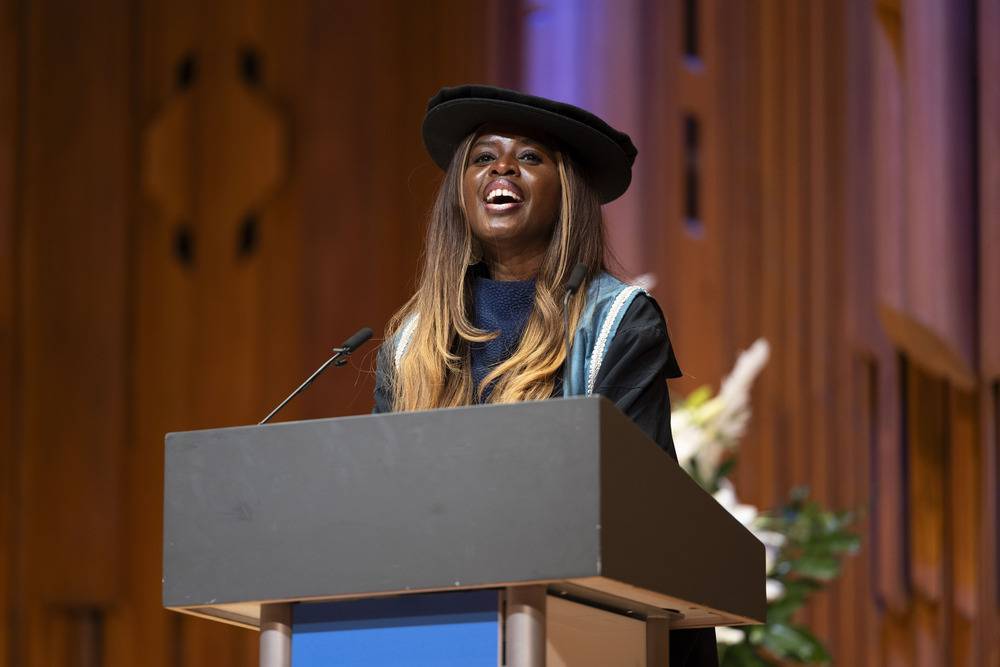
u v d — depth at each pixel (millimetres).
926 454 16484
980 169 16609
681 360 17359
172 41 18641
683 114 17828
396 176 18453
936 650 16094
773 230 17516
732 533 6168
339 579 5129
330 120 18578
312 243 18328
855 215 17203
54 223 18156
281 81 18656
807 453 17031
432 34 18484
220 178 18453
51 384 17906
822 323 17188
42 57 18406
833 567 11695
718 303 17500
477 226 7363
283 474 5309
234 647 17469
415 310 7688
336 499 5199
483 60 18156
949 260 16578
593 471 4871
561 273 7234
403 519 5074
